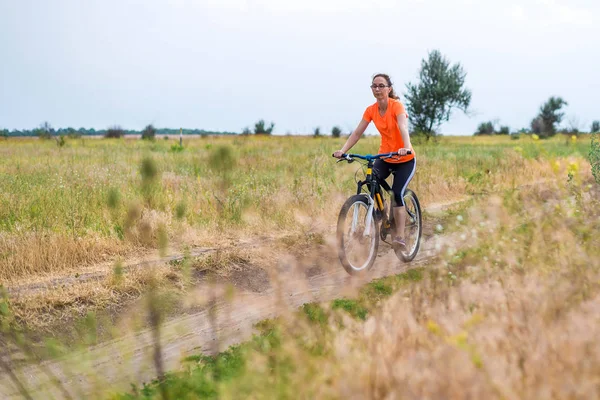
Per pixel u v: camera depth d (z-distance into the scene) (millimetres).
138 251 6848
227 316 4809
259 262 6633
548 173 12562
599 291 3418
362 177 11117
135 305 5340
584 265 3799
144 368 4090
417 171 12141
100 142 33406
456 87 33469
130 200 8359
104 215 7797
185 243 7168
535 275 3656
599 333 2703
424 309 3545
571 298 3281
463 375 2355
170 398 3445
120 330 4859
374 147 19500
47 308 5168
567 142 24609
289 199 9297
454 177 12078
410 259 6590
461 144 31078
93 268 6285
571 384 2338
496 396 2287
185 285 5801
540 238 4445
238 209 8289
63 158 16438
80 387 3906
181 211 2967
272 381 2947
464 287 3670
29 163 14414
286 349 3230
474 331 2773
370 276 5965
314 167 12617
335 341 3004
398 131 6148
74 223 7422
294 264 6625
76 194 8844
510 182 11680
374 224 6219
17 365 4262
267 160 15836
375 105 6230
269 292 5703
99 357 4363
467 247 5504
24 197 8508
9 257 6109
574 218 4816
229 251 6777
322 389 2494
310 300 5320
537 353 2605
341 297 5258
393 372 2518
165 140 36281
